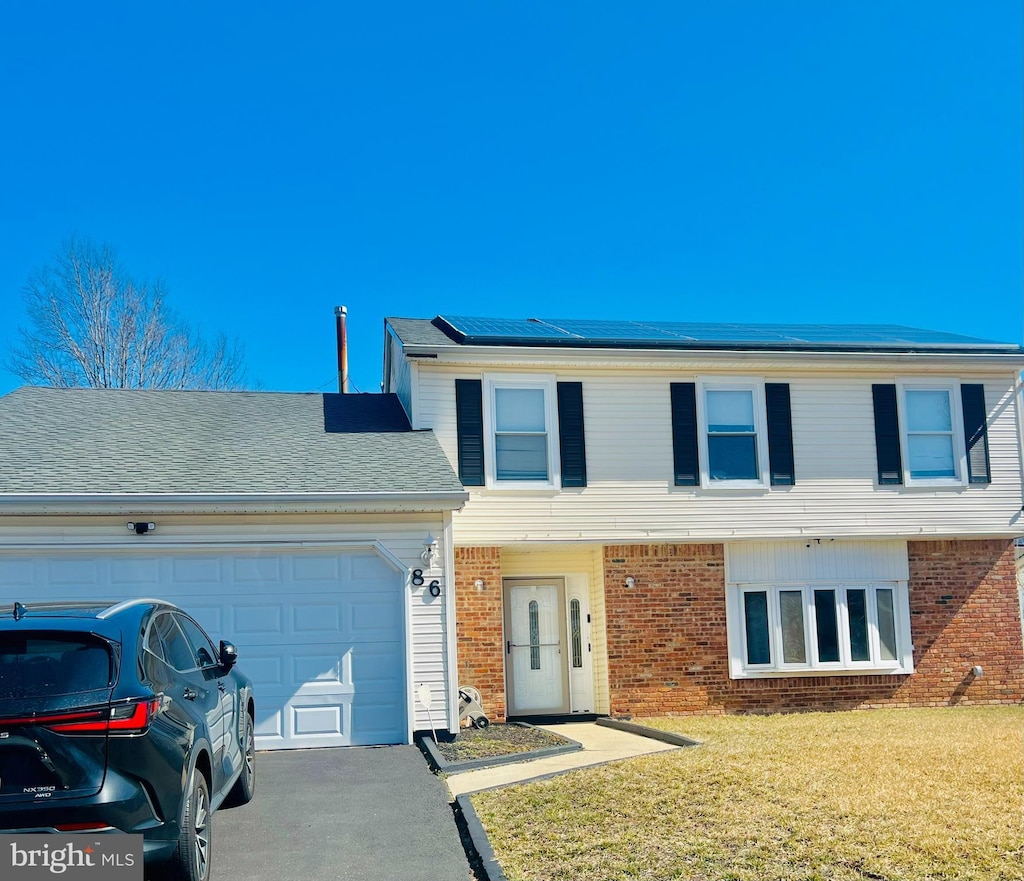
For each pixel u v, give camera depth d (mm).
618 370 15125
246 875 6379
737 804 7891
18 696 4934
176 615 6816
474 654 14039
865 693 15531
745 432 15484
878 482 15688
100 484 11133
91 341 27422
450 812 7969
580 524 14633
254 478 11734
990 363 16047
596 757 10289
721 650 15062
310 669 11289
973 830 7145
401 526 11727
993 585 16094
